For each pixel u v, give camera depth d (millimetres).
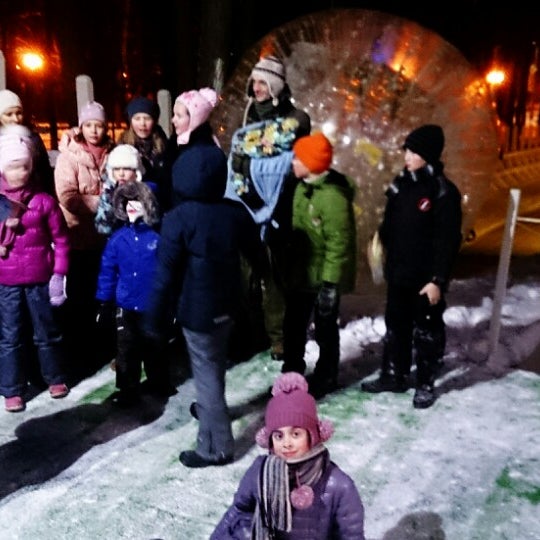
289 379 2115
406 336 4121
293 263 3854
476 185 5145
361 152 4781
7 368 3920
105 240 4648
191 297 3062
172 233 2955
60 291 3941
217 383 3270
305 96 4836
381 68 4816
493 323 4629
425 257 3756
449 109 4918
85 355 4766
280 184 3795
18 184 3748
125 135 4340
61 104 13344
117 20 15039
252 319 4945
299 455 2049
